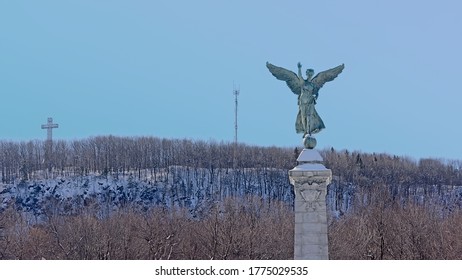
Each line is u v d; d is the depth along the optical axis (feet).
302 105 554.05
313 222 538.47
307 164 541.75
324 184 538.88
